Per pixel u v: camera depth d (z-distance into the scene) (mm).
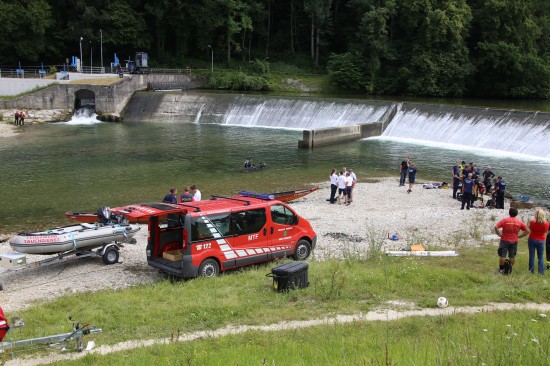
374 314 12414
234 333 11391
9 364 10398
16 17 73312
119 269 18141
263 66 84062
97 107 62562
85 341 11453
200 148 45406
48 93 61625
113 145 46125
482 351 8961
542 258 15250
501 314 11922
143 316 12820
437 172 37625
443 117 50594
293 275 14219
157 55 91688
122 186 32281
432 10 76500
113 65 76750
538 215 15039
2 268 18406
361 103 56062
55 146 45188
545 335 10039
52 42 82062
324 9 88938
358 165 39719
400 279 15047
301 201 29781
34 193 30484
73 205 28172
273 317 12328
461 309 12578
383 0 80688
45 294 15836
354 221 24953
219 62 92375
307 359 9492
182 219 17312
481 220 25141
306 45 98875
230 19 87125
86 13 77875
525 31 77438
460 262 17281
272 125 59219
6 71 74125
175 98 64062
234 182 33781
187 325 12141
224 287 15086
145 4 84750
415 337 10617
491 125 46969
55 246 17578
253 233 17469
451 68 76938
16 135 50625
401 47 82500
